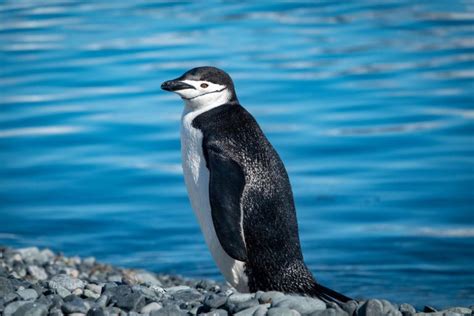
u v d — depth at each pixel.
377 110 22.67
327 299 7.21
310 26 33.75
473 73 26.34
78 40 31.27
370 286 12.81
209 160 7.49
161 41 31.02
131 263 13.88
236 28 33.34
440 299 12.21
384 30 33.12
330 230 15.46
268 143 7.67
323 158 19.30
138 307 6.04
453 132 20.75
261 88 24.95
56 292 6.54
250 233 7.35
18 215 16.36
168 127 21.05
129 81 25.33
